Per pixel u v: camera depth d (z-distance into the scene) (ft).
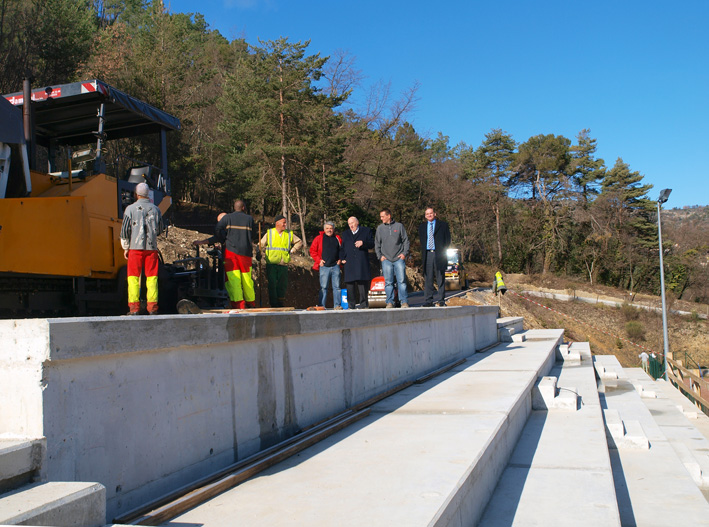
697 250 228.02
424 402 22.57
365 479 12.34
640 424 27.43
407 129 194.18
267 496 11.35
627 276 225.76
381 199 157.38
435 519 9.55
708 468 25.38
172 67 121.80
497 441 16.53
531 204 243.60
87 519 7.95
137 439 10.88
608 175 247.91
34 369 8.92
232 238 31.68
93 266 28.32
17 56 97.50
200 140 155.02
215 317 13.12
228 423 13.83
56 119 33.37
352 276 38.27
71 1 115.96
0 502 7.42
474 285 179.93
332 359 20.35
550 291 190.80
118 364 10.55
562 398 25.70
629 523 16.80
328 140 116.78
